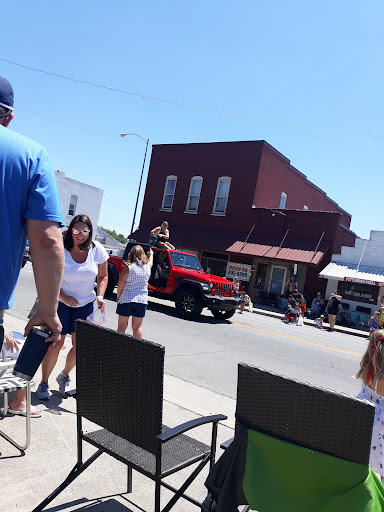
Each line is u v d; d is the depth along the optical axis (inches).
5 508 99.3
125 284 239.6
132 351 90.9
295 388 77.4
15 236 70.9
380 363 112.9
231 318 596.4
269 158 936.9
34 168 70.9
